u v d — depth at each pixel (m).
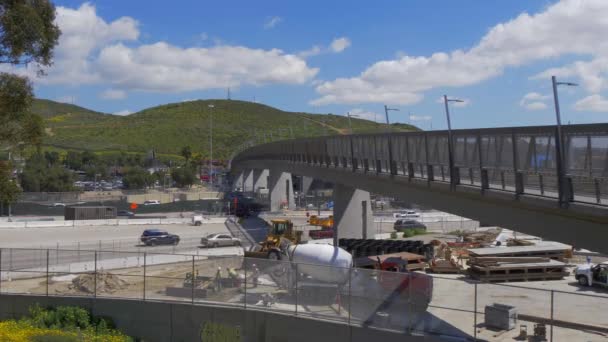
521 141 19.73
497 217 23.11
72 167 155.88
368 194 49.66
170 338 25.16
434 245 46.44
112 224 65.62
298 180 142.00
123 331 25.80
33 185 105.62
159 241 50.12
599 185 16.05
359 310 21.66
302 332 22.48
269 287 24.23
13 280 30.09
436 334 19.91
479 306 24.02
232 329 23.92
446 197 27.77
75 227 62.59
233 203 84.44
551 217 19.53
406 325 20.64
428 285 20.62
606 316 22.44
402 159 31.36
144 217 74.00
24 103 28.61
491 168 21.48
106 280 27.83
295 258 28.47
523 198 19.38
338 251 28.31
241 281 24.72
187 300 25.38
